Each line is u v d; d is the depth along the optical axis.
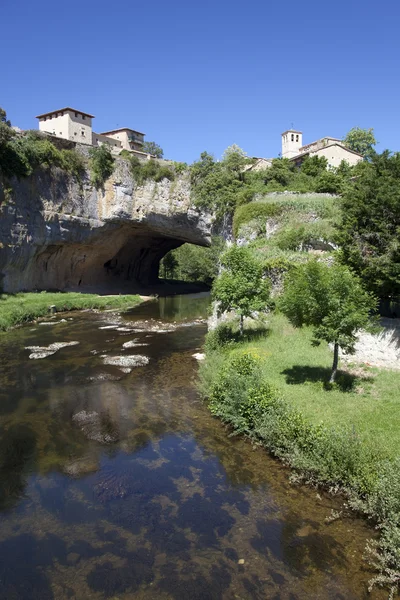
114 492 9.57
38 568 7.30
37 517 8.71
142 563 7.37
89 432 12.81
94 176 46.19
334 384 12.84
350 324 12.16
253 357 15.09
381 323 14.66
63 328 30.44
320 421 10.53
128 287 60.25
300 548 7.63
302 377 13.83
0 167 36.84
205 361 18.28
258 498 9.20
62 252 47.31
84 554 7.62
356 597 6.56
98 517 8.68
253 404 12.11
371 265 13.81
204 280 77.19
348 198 15.73
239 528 8.23
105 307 42.97
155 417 13.90
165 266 86.50
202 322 33.91
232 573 7.09
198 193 46.78
